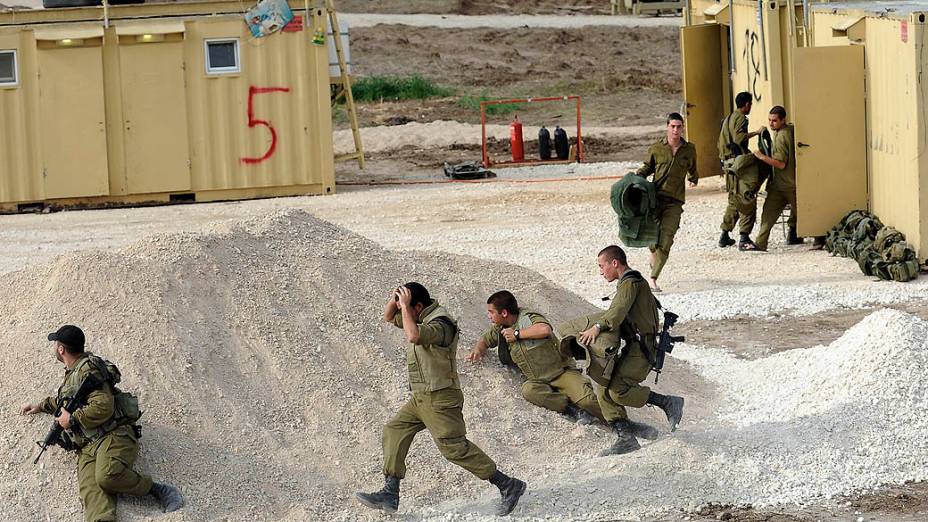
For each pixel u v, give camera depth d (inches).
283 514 641.0
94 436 618.2
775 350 972.6
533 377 756.0
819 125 1301.7
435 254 908.6
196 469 652.7
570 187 1850.4
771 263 1286.9
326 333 761.6
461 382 752.3
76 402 613.3
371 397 727.1
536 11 4306.1
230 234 820.0
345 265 824.9
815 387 805.2
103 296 741.9
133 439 627.2
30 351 713.6
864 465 698.2
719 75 1804.9
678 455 700.0
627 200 1136.2
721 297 1138.7
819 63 1291.8
